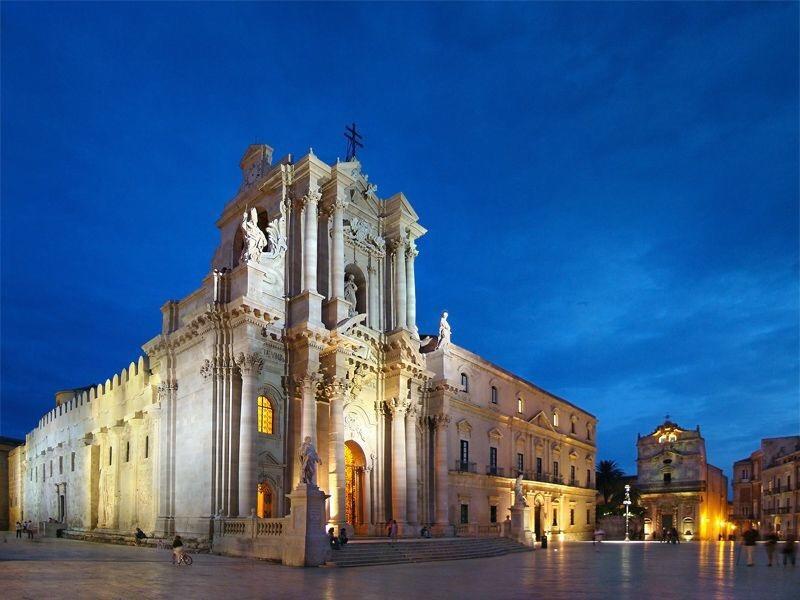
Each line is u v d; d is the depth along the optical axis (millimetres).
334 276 42219
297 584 21938
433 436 49188
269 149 45812
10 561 27547
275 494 36969
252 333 36562
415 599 18422
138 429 44969
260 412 37375
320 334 38594
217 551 33500
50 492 62000
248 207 44875
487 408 58156
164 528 38250
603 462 96562
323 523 29891
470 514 54000
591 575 26625
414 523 44719
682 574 27391
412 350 46062
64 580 21219
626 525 76562
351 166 44531
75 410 58062
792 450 101438
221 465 35719
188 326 38844
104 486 49656
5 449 79312
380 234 49375
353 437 43156
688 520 97938
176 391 40656
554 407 71750
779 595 19891
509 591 20656
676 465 101062
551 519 67438
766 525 102125
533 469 64875
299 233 41594
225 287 38406
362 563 31266
